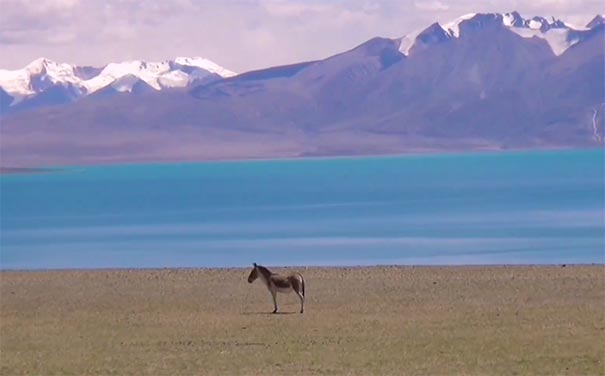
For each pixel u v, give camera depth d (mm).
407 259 56375
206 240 70500
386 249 62188
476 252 59469
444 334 31516
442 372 26438
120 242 70375
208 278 44531
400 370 26688
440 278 43094
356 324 33469
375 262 55000
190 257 60156
